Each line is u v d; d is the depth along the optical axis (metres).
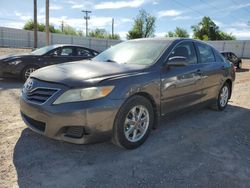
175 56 4.37
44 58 8.89
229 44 47.12
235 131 4.67
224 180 3.04
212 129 4.71
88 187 2.79
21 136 3.96
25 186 2.76
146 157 3.50
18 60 8.47
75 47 9.76
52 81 3.31
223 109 6.06
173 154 3.63
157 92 3.86
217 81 5.49
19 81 8.88
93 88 3.18
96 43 42.38
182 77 4.32
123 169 3.17
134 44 4.76
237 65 19.23
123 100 3.37
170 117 4.34
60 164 3.22
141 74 3.68
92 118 3.16
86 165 3.23
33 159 3.31
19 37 37.09
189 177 3.07
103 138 3.33
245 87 9.82
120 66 3.86
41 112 3.25
